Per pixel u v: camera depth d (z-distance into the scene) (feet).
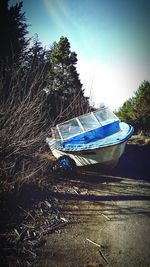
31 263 12.03
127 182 25.23
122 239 14.43
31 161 22.21
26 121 18.66
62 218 16.58
